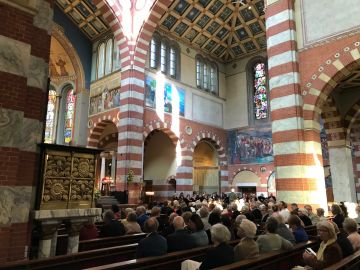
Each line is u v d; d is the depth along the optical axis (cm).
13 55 554
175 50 2397
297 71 1153
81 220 639
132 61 1972
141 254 453
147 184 2470
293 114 1116
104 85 2259
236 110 2692
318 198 1055
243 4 2298
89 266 477
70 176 648
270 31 1238
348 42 1068
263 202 1325
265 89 2559
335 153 1479
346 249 453
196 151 2742
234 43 2634
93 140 2275
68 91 2591
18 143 540
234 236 653
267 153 2442
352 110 1480
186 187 2248
